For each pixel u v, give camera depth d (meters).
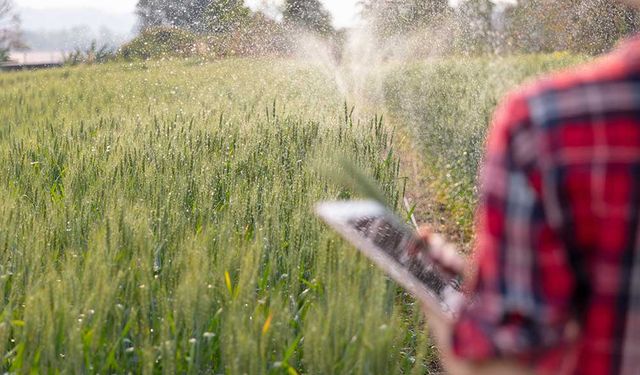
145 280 3.82
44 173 6.87
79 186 5.97
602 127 1.39
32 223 4.79
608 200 1.38
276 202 5.20
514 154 1.43
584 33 20.31
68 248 4.62
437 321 1.71
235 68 22.88
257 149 6.91
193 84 16.64
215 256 4.49
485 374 1.46
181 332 3.57
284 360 3.39
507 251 1.43
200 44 35.59
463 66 19.09
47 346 3.31
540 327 1.41
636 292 1.40
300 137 7.50
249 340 3.13
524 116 1.43
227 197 5.89
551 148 1.40
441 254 1.83
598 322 1.42
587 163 1.38
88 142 7.83
